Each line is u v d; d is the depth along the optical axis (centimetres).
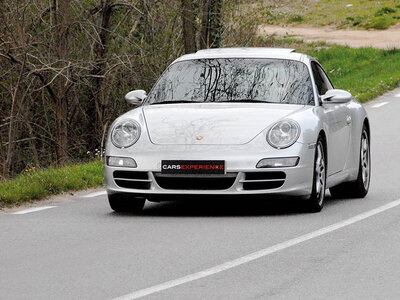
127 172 2128
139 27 4756
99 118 4794
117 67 4569
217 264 1563
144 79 4662
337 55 9362
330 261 1579
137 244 1773
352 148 2459
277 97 2261
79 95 4797
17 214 2234
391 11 12888
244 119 2130
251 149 2070
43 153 4944
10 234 1927
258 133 2094
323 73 2522
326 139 2233
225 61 2381
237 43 5506
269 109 2180
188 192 2077
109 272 1507
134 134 2141
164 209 2295
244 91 2280
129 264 1574
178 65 2409
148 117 2184
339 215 2134
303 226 1967
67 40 4469
